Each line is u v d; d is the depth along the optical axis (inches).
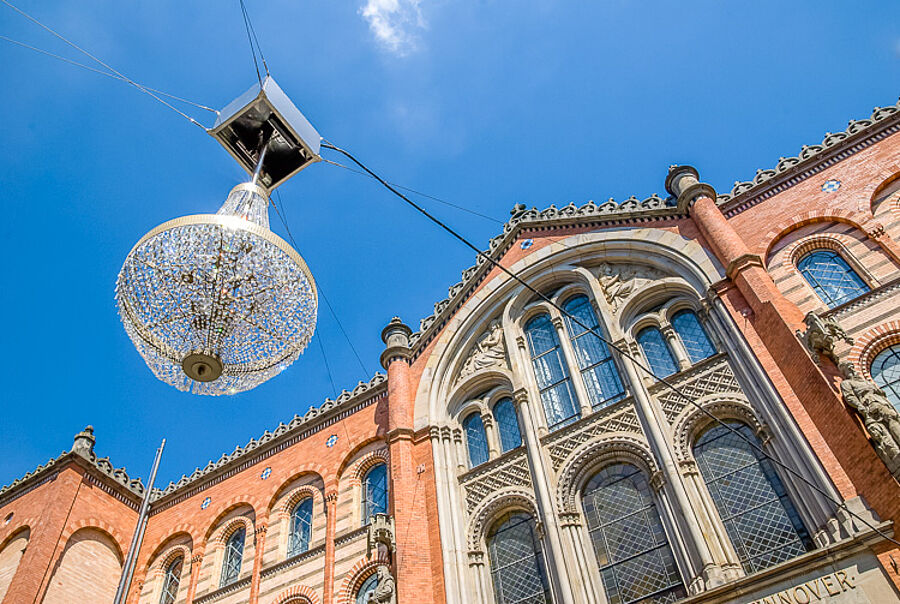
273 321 465.7
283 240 450.3
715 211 842.2
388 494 888.9
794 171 854.5
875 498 546.3
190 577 1027.9
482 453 868.6
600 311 869.2
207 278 434.0
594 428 773.3
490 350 948.6
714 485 669.3
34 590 978.7
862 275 737.6
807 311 730.8
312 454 1051.9
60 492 1090.7
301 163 513.3
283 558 959.6
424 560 762.2
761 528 621.9
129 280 445.7
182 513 1135.6
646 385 767.7
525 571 732.7
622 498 719.7
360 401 1059.9
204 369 431.2
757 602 552.7
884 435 550.0
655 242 880.9
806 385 636.1
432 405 926.4
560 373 868.0
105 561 1100.5
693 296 818.2
